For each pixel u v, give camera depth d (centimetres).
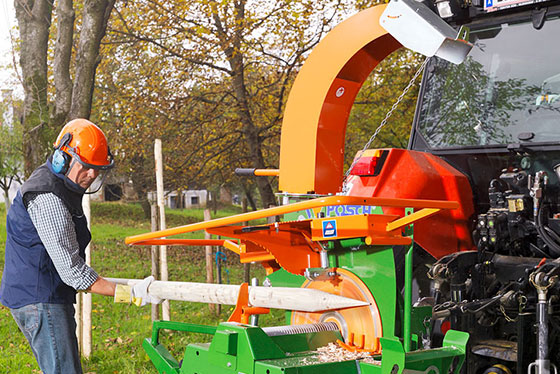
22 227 303
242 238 320
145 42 1419
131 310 786
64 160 302
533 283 260
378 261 291
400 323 292
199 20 1360
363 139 1411
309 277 309
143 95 1442
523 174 305
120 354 570
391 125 1349
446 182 327
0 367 526
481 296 302
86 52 959
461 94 359
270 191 1348
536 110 330
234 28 1301
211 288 314
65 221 299
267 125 1393
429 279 325
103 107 1500
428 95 372
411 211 279
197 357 301
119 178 1852
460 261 298
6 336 647
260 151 1359
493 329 303
